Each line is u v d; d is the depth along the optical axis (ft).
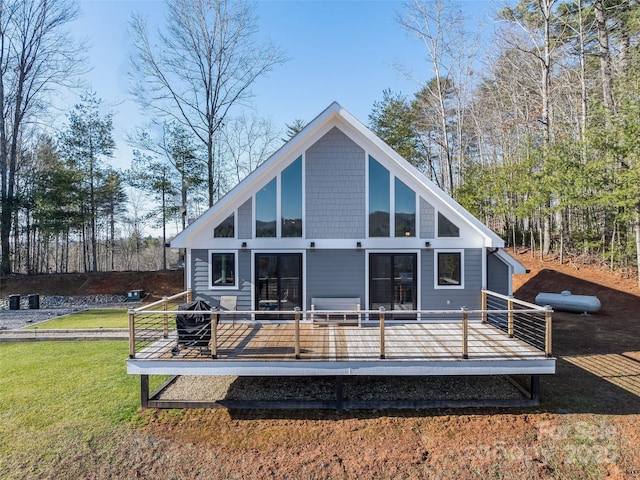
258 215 33.27
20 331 39.14
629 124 45.60
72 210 80.43
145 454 18.20
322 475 16.79
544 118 66.54
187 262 33.17
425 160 102.58
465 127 97.35
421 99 92.32
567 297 44.62
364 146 33.09
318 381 26.66
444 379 26.84
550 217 70.38
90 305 65.00
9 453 18.03
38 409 22.29
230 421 21.02
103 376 27.50
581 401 22.29
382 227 32.99
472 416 21.12
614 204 47.21
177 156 81.15
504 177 68.74
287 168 33.32
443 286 32.55
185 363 21.80
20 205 77.20
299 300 33.09
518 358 21.52
